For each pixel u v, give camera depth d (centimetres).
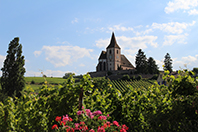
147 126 515
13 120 646
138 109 542
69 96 572
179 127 472
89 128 453
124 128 454
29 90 653
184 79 512
